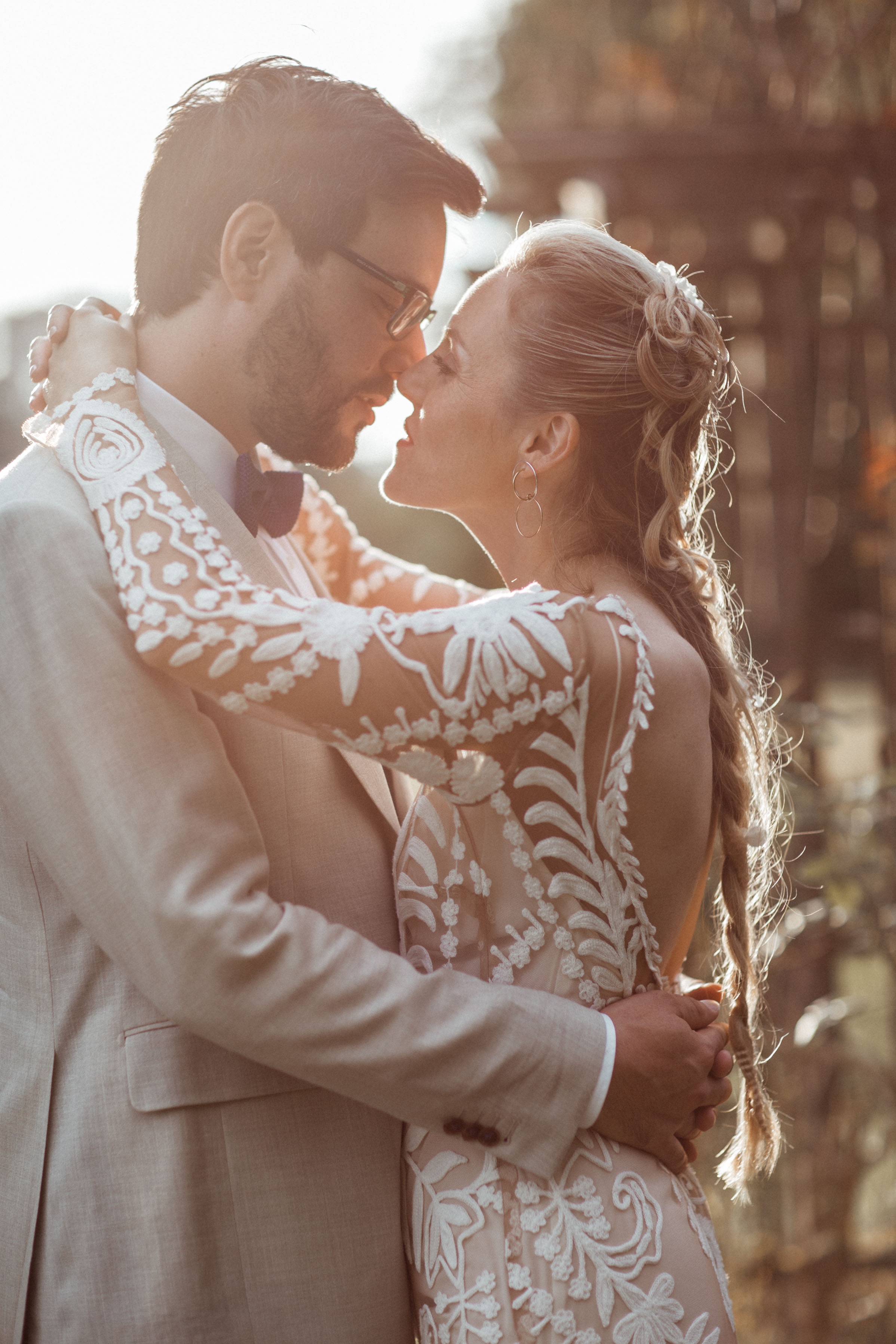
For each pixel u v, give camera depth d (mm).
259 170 1677
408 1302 1592
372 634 1425
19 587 1423
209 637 1383
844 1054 3529
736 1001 1793
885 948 3088
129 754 1379
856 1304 3533
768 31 3840
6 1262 1508
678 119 4348
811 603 3984
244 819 1439
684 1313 1502
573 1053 1451
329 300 1701
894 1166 3998
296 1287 1482
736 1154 1833
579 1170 1500
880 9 3762
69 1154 1482
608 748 1536
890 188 3770
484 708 1442
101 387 1586
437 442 1737
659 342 1645
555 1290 1463
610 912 1562
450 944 1601
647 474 1702
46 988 1530
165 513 1457
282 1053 1371
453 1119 1445
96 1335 1451
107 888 1376
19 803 1421
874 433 3832
